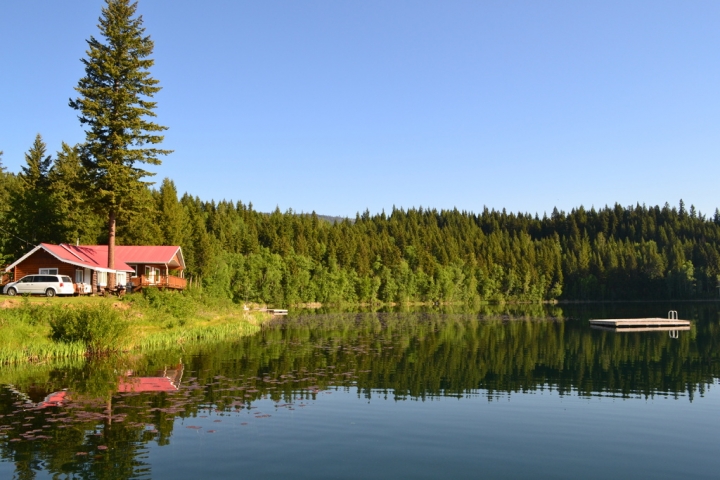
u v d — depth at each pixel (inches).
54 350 1045.2
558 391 804.0
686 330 1875.0
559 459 501.0
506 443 545.3
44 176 2679.6
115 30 1679.4
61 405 665.6
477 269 5639.8
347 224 6993.1
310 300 4399.6
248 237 4758.9
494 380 887.7
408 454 506.9
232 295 3619.6
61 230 2289.6
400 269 5078.7
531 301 5516.7
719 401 742.5
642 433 586.2
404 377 898.7
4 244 2126.0
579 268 5762.8
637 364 1075.9
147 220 2583.7
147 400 695.1
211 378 856.3
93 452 496.1
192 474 447.2
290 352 1193.4
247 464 471.8
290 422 604.7
